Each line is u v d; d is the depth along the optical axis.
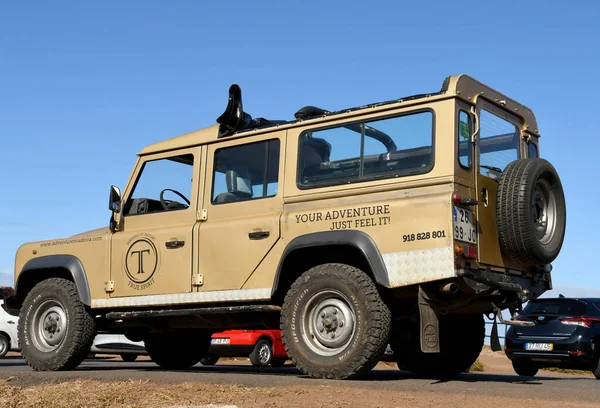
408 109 7.20
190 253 8.30
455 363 8.43
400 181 7.06
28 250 9.76
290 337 7.27
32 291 9.47
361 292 6.91
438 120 7.00
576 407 5.14
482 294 6.87
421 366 8.57
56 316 9.33
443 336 8.48
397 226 6.85
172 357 10.45
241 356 15.37
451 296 6.98
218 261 8.05
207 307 8.25
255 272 7.74
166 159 8.99
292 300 7.30
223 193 8.35
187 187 8.69
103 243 9.07
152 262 8.60
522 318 13.82
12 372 8.30
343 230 7.15
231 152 8.41
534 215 7.34
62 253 9.43
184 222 8.56
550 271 7.96
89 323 9.17
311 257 7.64
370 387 6.20
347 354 6.90
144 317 8.73
